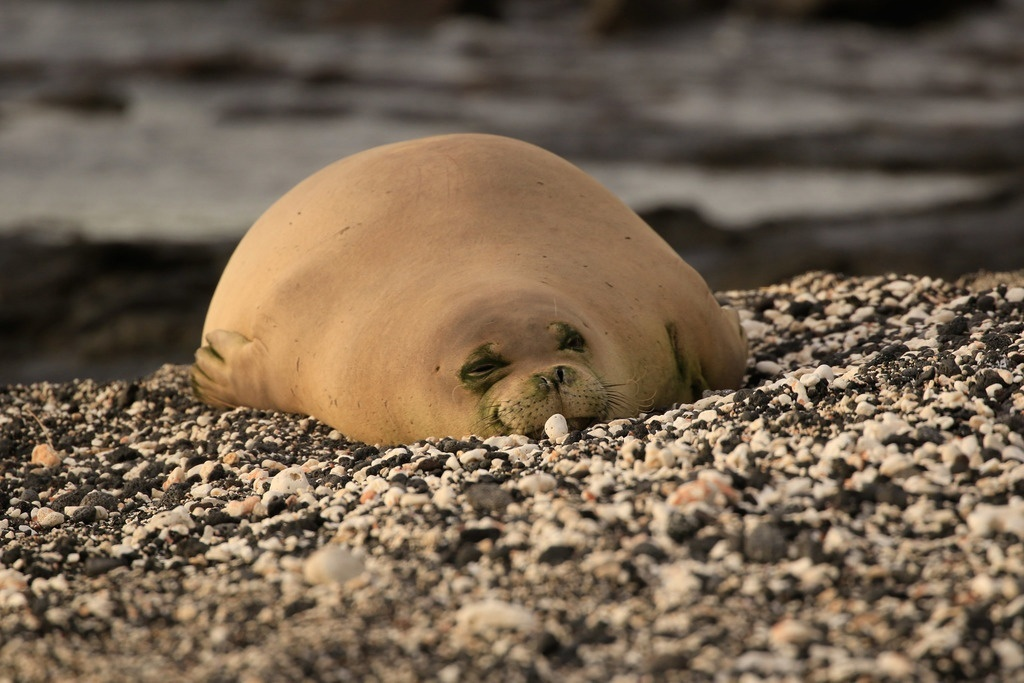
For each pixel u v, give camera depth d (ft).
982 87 432.66
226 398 89.30
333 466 68.85
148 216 245.04
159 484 71.92
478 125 360.48
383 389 74.28
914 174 311.88
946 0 556.92
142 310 193.36
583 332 71.77
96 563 56.70
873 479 53.47
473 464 62.28
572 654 43.01
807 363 90.74
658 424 65.87
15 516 68.49
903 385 65.51
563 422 66.69
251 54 469.16
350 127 357.00
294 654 44.19
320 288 80.84
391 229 81.35
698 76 451.53
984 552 46.96
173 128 349.82
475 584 48.80
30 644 48.42
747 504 52.19
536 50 506.48
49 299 197.26
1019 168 309.83
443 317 72.18
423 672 42.47
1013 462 53.83
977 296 93.76
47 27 556.10
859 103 403.95
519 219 80.69
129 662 45.80
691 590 46.03
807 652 41.34
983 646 40.88
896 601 44.24
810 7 561.02
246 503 61.41
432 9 563.07
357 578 50.34
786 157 323.98
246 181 281.95
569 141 341.41
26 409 94.22
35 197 260.21
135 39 523.29
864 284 109.09
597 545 50.01
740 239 228.22
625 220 85.35
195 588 52.70
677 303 81.35
